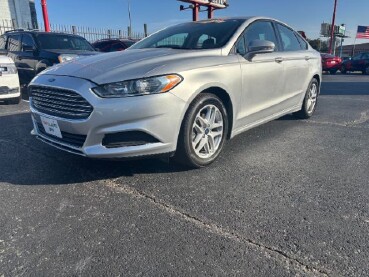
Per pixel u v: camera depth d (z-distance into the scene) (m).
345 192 2.89
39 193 2.89
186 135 3.08
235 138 4.49
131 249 2.13
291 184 3.05
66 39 8.88
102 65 3.08
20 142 4.31
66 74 3.04
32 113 3.39
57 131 3.06
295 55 4.77
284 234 2.27
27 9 18.78
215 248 2.13
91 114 2.75
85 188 2.98
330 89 10.46
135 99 2.77
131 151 2.84
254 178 3.18
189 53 3.35
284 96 4.60
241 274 1.90
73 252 2.11
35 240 2.23
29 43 8.46
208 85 3.15
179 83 2.93
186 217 2.50
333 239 2.21
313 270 1.93
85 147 2.85
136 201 2.74
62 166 3.47
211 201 2.74
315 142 4.34
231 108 3.55
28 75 8.40
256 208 2.62
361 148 4.09
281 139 4.46
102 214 2.55
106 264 2.00
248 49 3.77
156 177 3.20
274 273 1.91
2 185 3.04
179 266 1.97
